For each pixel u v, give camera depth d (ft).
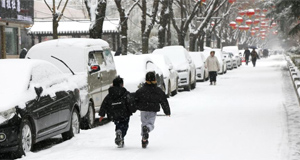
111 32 314.55
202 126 86.89
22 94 64.03
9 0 222.69
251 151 63.62
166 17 255.91
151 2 398.01
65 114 74.84
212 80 191.62
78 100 81.25
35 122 64.90
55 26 172.35
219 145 68.59
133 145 70.49
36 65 70.95
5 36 236.84
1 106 60.85
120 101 67.87
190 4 344.90
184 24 299.99
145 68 125.39
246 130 80.89
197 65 214.07
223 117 97.81
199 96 146.82
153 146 69.26
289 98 130.00
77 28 318.24
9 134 60.03
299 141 69.62
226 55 322.55
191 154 62.64
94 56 97.09
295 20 243.40
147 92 68.08
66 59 92.84
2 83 65.82
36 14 362.33
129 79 117.91
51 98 70.33
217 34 470.39
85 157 61.57
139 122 95.61
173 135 78.23
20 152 61.26
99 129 87.71
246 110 108.17
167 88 140.77
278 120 90.89
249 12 254.88
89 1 166.40
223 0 367.25
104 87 99.14
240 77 233.55
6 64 69.51
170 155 62.34
